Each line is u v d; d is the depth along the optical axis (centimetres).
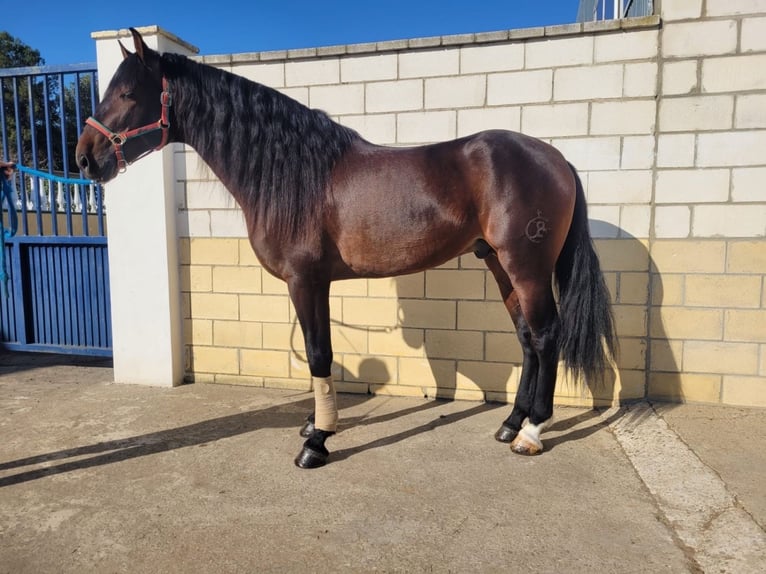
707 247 295
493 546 177
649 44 291
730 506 195
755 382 296
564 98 304
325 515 198
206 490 219
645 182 298
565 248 246
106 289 412
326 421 244
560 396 320
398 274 247
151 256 359
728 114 286
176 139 257
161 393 353
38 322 433
